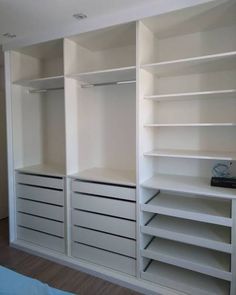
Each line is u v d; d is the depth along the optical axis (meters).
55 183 2.61
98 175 2.51
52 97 3.24
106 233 2.34
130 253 2.21
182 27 2.22
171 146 2.52
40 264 2.54
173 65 2.05
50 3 1.94
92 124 2.92
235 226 1.81
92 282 2.24
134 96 2.69
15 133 2.93
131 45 2.66
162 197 2.39
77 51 2.62
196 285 2.00
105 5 1.99
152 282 2.13
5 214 3.78
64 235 2.58
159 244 2.28
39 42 2.57
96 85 2.61
